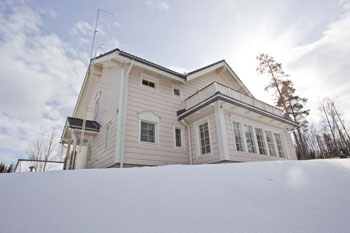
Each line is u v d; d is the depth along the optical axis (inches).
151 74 349.7
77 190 83.0
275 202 71.7
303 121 757.9
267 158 332.5
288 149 404.2
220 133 279.7
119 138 270.7
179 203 71.0
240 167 133.3
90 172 114.2
